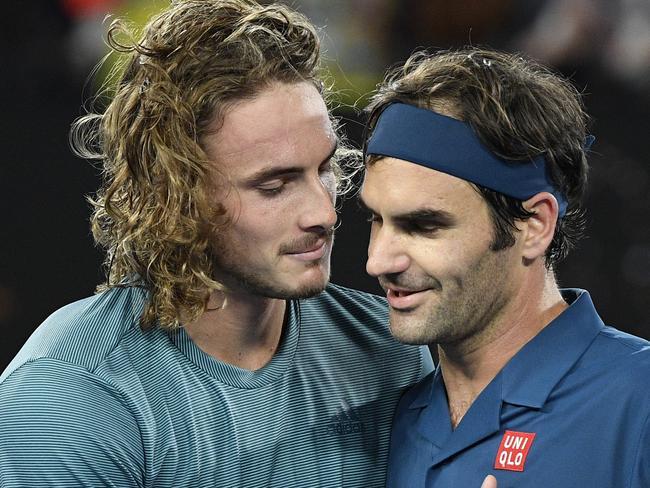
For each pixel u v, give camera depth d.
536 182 5.55
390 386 6.45
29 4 15.10
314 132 5.64
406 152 5.43
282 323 6.24
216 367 5.94
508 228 5.50
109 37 6.18
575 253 14.12
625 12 15.57
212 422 5.87
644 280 14.05
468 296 5.52
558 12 15.85
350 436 6.24
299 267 5.73
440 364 6.04
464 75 5.54
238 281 5.84
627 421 5.39
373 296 6.82
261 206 5.64
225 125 5.59
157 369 5.86
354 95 14.70
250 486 5.95
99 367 5.73
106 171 6.37
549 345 5.72
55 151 14.05
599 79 15.31
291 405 6.11
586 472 5.40
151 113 5.77
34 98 14.49
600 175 14.31
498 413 5.68
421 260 5.44
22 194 13.84
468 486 5.68
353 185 7.03
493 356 5.79
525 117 5.48
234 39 5.65
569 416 5.53
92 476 5.51
